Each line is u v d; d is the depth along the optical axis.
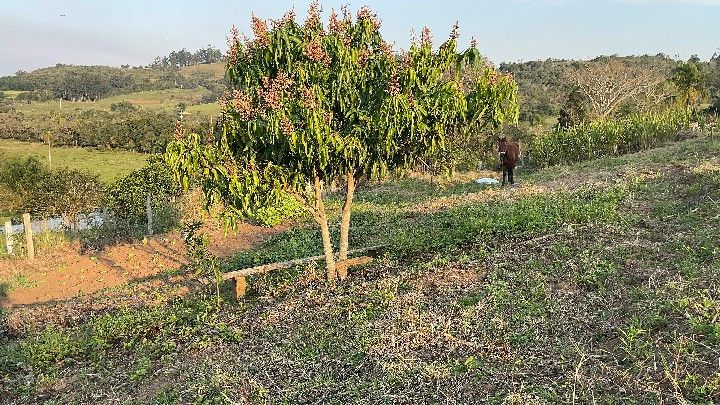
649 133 21.45
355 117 7.63
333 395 5.12
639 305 5.64
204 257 9.71
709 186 10.41
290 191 8.14
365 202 17.83
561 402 4.34
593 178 14.73
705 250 6.94
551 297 6.35
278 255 11.63
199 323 8.18
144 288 10.90
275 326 7.21
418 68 7.59
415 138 7.84
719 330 4.73
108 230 16.06
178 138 7.24
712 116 25.92
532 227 9.54
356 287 8.08
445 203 14.62
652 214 9.55
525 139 32.31
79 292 11.29
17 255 14.12
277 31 7.58
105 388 6.50
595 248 7.77
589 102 40.22
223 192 7.75
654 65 50.81
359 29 7.90
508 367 5.04
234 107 7.44
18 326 9.28
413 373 5.16
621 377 4.54
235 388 5.51
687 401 4.00
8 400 6.62
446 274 7.82
